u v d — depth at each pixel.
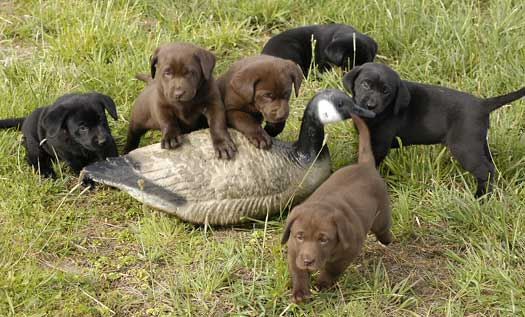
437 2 3.73
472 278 2.72
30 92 3.28
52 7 3.70
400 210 2.91
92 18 3.58
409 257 2.83
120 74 3.40
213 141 2.86
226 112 2.90
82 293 2.71
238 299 2.69
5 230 2.86
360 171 2.73
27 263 2.78
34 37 3.63
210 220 2.85
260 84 2.85
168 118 2.88
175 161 2.85
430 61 3.48
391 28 3.62
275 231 2.88
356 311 2.64
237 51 3.63
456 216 2.92
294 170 2.88
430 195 3.00
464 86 3.40
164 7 3.77
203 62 2.83
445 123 3.00
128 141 3.09
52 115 2.94
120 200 2.98
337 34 3.53
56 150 3.02
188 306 2.66
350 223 2.57
